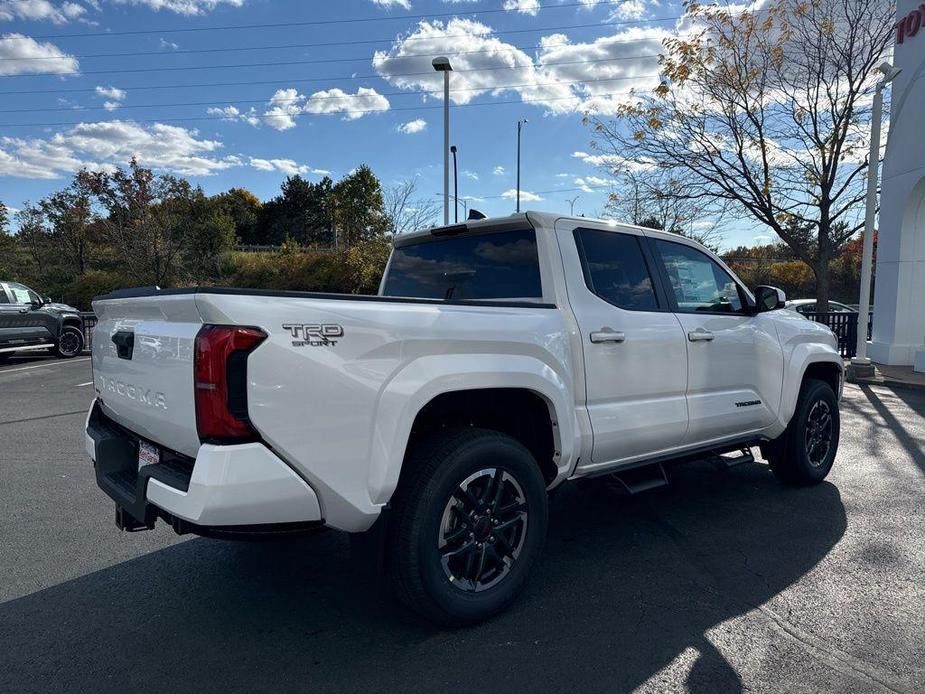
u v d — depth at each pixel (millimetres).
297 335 2461
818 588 3404
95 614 3178
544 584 3469
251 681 2592
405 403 2713
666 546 4000
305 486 2480
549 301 3510
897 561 3748
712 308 4500
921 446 6730
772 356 4738
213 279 31453
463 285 4012
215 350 2324
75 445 6871
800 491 5141
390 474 2672
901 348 13578
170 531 4348
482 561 3002
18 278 31250
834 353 5391
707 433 4250
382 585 2893
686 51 14672
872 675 2615
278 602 3303
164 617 3145
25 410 9016
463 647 2842
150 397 2754
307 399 2469
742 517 4527
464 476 2904
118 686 2559
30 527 4406
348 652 2807
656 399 3914
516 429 3510
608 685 2553
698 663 2707
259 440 2408
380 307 2730
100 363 3396
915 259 13461
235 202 62500
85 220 32688
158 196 29516
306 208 62094
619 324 3705
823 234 15250
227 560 3861
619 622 3053
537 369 3184
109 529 4371
